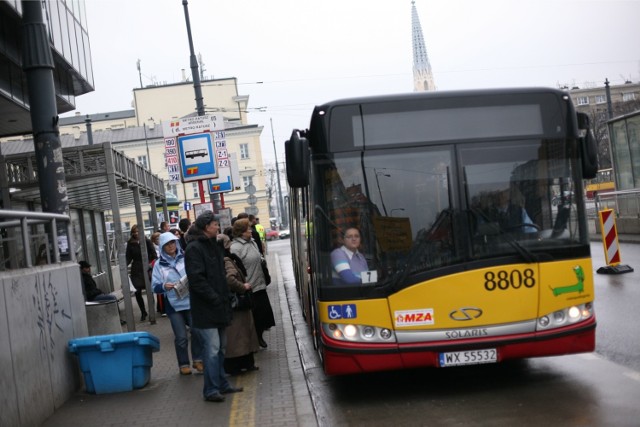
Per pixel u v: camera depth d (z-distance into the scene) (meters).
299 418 6.92
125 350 8.63
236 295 9.16
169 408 7.68
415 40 195.38
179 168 17.28
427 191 7.35
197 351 9.48
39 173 9.70
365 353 7.14
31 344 7.23
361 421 6.84
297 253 14.34
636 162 27.09
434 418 6.69
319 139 7.43
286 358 10.12
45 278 7.87
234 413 7.28
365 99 7.47
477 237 7.26
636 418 6.11
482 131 7.46
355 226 7.31
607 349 8.90
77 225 20.89
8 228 7.21
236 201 80.25
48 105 9.68
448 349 7.12
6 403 6.38
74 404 8.12
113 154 14.09
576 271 7.34
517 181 7.39
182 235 13.51
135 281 16.58
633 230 25.55
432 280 7.18
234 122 84.56
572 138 7.54
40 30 9.66
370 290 7.21
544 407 6.70
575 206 7.44
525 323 7.20
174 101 86.31
